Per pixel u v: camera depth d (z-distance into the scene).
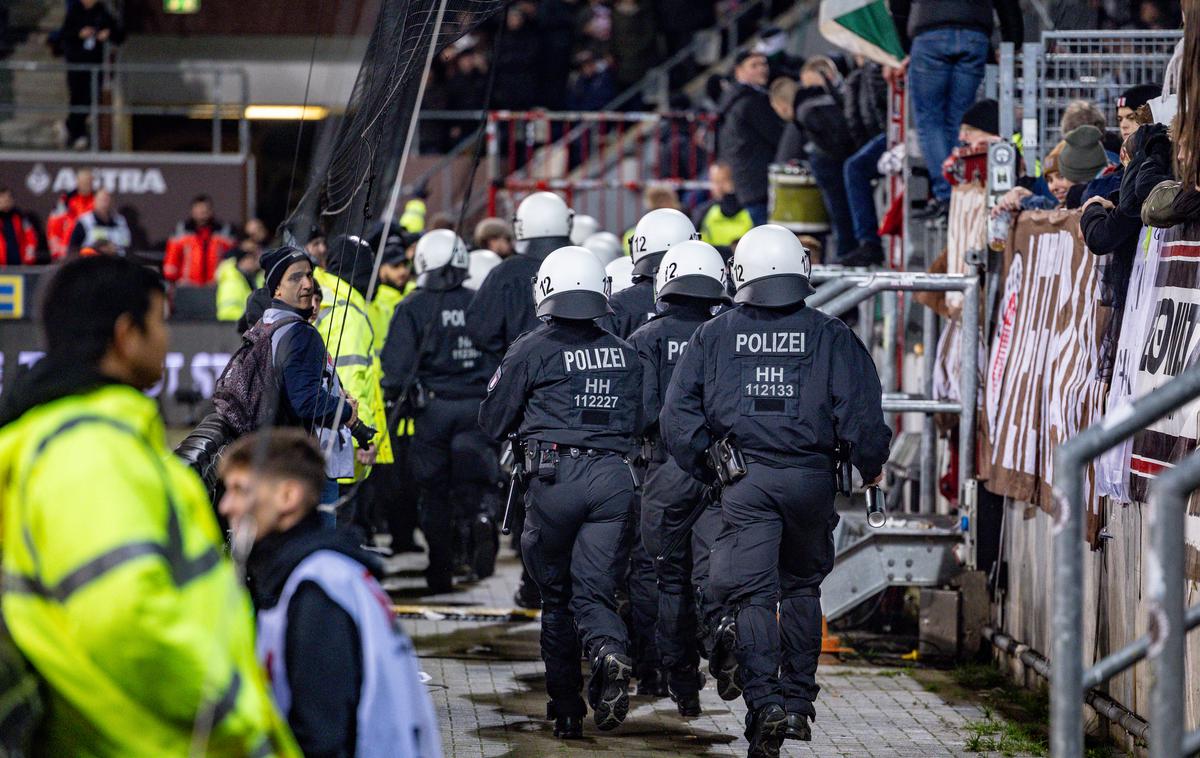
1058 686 6.57
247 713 5.51
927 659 16.12
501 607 18.88
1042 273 14.47
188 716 5.43
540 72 40.00
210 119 47.25
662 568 13.67
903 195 20.77
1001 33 19.66
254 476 6.21
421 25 10.70
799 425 11.84
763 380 11.89
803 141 25.14
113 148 45.62
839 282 16.20
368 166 11.33
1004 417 15.24
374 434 13.27
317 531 6.62
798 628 12.21
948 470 17.47
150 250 42.34
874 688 15.01
